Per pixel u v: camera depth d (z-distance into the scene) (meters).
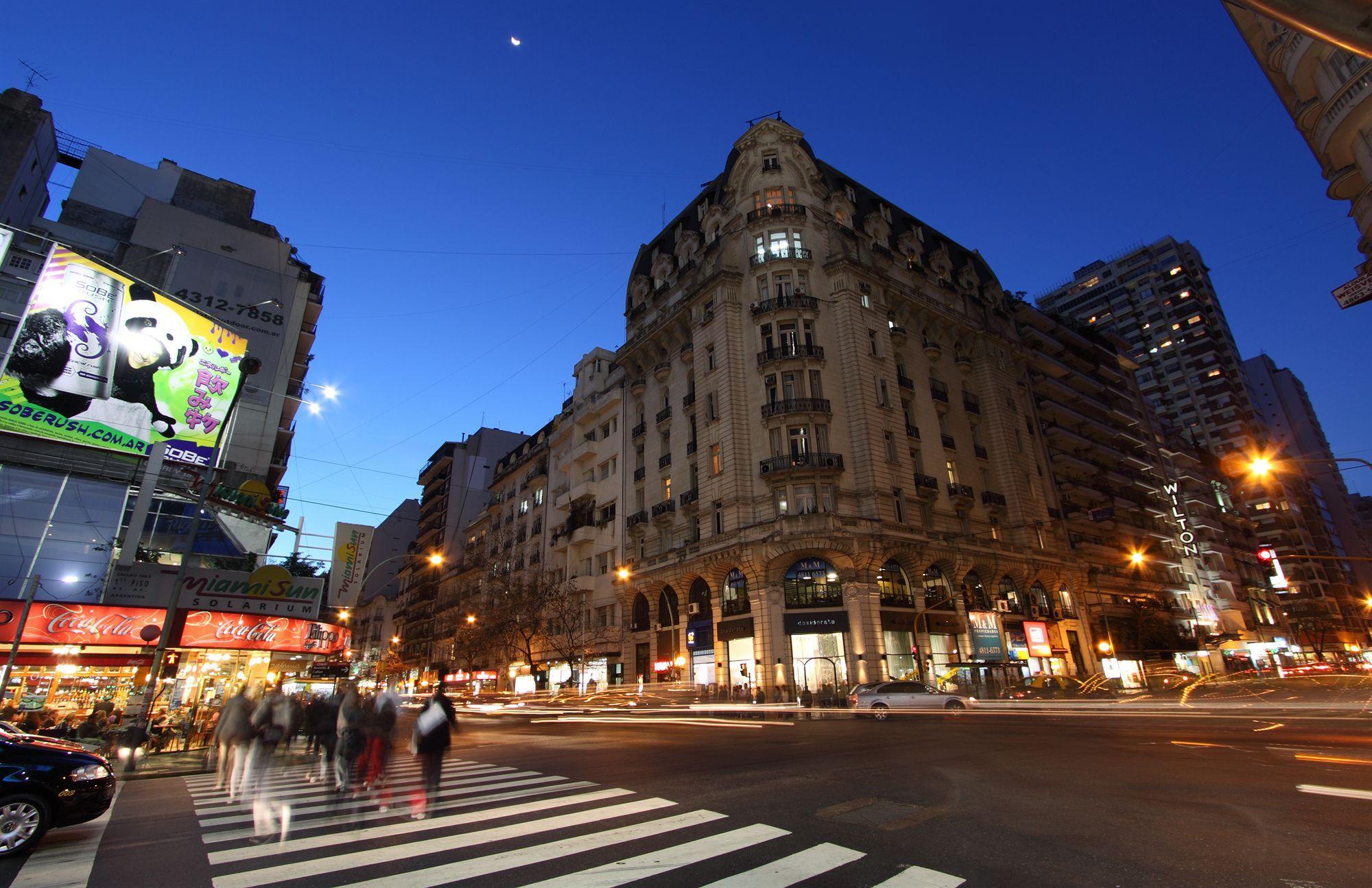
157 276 31.05
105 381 21.27
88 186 33.16
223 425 21.19
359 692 10.65
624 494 45.84
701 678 35.84
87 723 16.70
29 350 19.91
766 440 36.28
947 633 35.59
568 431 54.84
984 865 5.27
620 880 5.15
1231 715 19.75
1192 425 97.31
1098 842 5.80
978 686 30.09
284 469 34.81
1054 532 47.06
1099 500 54.06
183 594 20.22
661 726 22.08
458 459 80.00
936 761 10.93
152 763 14.54
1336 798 7.12
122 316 22.02
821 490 34.62
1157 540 60.50
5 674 14.66
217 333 24.45
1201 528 69.00
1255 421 98.69
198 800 9.80
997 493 43.94
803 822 6.87
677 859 5.69
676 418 42.31
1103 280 112.38
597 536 47.53
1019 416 49.31
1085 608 46.41
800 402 35.91
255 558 23.80
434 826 7.32
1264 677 54.81
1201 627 59.31
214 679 22.48
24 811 6.57
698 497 38.56
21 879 5.73
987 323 49.75
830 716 24.50
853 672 31.39
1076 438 53.53
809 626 32.31
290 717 13.97
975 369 47.81
